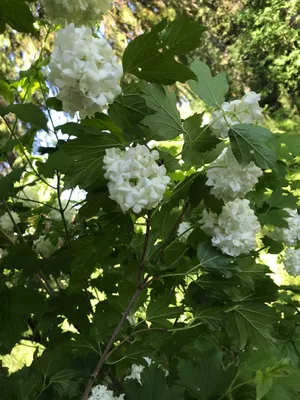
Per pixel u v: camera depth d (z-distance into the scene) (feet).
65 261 2.15
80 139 1.53
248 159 1.46
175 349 1.81
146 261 1.68
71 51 1.26
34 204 2.87
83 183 1.61
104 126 1.55
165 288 2.03
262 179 2.27
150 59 1.38
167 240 1.76
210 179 1.61
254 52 13.12
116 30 8.22
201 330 1.94
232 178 1.59
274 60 12.76
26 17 1.55
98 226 2.27
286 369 1.12
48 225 2.89
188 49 1.36
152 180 1.40
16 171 1.97
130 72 1.43
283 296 2.68
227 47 13.33
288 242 2.50
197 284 1.78
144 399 1.33
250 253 1.92
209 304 1.78
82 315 2.19
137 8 9.06
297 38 12.77
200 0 12.66
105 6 1.64
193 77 1.42
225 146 1.72
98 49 1.30
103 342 1.83
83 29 1.30
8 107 1.84
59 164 1.82
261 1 13.71
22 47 6.66
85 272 1.87
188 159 1.64
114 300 1.78
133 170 1.39
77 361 1.82
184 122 1.55
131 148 1.42
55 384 1.71
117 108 1.54
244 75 13.21
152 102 1.52
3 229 2.56
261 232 2.52
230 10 13.43
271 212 2.31
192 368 1.32
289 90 12.97
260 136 1.48
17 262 2.14
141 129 1.57
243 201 1.74
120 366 1.77
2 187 1.90
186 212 2.06
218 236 1.69
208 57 12.95
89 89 1.27
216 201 1.66
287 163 2.88
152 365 1.39
